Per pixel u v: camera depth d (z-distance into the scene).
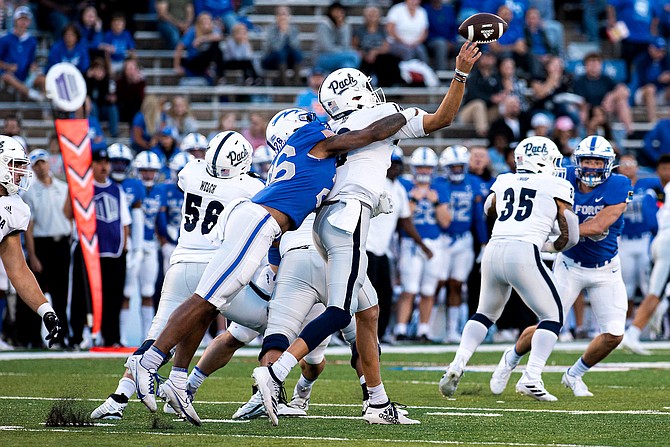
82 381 28.86
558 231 26.22
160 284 45.44
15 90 59.75
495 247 25.42
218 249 20.48
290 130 20.97
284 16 61.38
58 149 48.09
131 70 55.56
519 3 62.56
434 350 42.31
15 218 20.17
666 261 38.88
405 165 59.62
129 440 17.22
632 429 19.27
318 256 20.33
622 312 26.73
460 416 21.50
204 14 60.91
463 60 19.80
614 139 56.59
